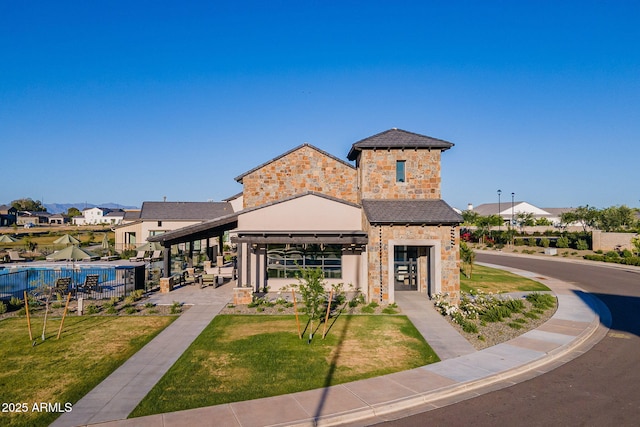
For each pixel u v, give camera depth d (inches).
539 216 3895.2
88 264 1210.6
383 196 829.2
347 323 587.2
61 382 377.7
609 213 2381.9
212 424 298.0
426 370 403.2
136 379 383.6
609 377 393.7
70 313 649.0
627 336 540.1
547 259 1637.6
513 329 554.3
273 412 316.5
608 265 1406.3
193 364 422.3
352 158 960.3
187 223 1811.0
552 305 716.0
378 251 733.9
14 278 903.7
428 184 831.1
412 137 847.1
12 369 410.0
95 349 470.3
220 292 828.0
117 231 1806.1
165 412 317.7
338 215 830.5
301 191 962.1
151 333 534.9
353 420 312.7
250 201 960.3
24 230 3063.5
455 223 736.3
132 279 815.7
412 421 310.2
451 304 700.7
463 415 318.3
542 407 330.6
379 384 369.4
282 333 534.0
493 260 1595.7
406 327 565.3
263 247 856.9
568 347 481.1
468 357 441.1
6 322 592.1
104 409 323.3
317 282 528.1
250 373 397.7
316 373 397.4
